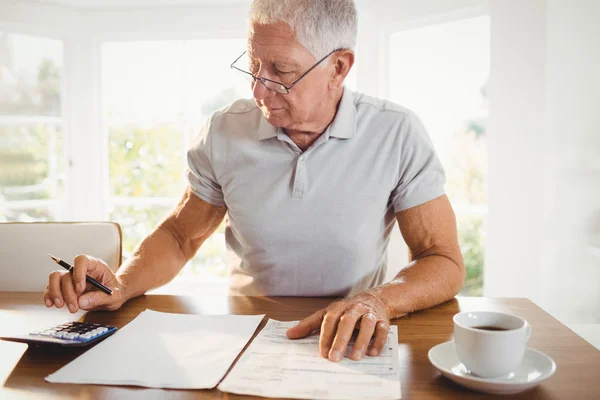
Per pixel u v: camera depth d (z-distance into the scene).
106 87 3.24
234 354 0.90
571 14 2.09
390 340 0.97
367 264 1.42
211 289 3.22
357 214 1.35
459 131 2.67
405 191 1.35
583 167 2.11
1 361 0.89
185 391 0.78
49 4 3.01
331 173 1.36
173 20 3.10
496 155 2.32
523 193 2.26
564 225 2.17
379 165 1.35
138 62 3.21
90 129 3.20
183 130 3.23
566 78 2.12
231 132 1.42
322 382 0.80
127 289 1.21
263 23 1.14
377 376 0.81
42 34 3.02
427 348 0.93
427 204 1.34
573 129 2.12
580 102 2.10
